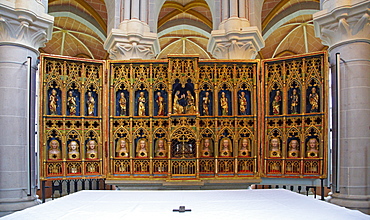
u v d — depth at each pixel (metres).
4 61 7.88
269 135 9.14
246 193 5.71
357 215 3.91
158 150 9.32
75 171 8.85
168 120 9.09
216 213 4.04
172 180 8.65
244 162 9.27
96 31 18.39
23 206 7.72
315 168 8.59
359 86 8.02
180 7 18.42
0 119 7.78
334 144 8.48
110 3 11.30
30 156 8.03
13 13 7.75
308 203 4.70
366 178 7.91
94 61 9.11
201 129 9.30
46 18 8.35
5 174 7.71
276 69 9.20
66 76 8.91
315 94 8.71
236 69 9.40
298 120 8.91
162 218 3.79
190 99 9.11
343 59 8.23
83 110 9.01
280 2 17.02
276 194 5.59
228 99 9.54
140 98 9.32
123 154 9.17
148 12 11.05
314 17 8.57
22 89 8.05
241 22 10.37
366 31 8.08
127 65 9.30
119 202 4.89
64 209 4.36
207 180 8.86
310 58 8.76
